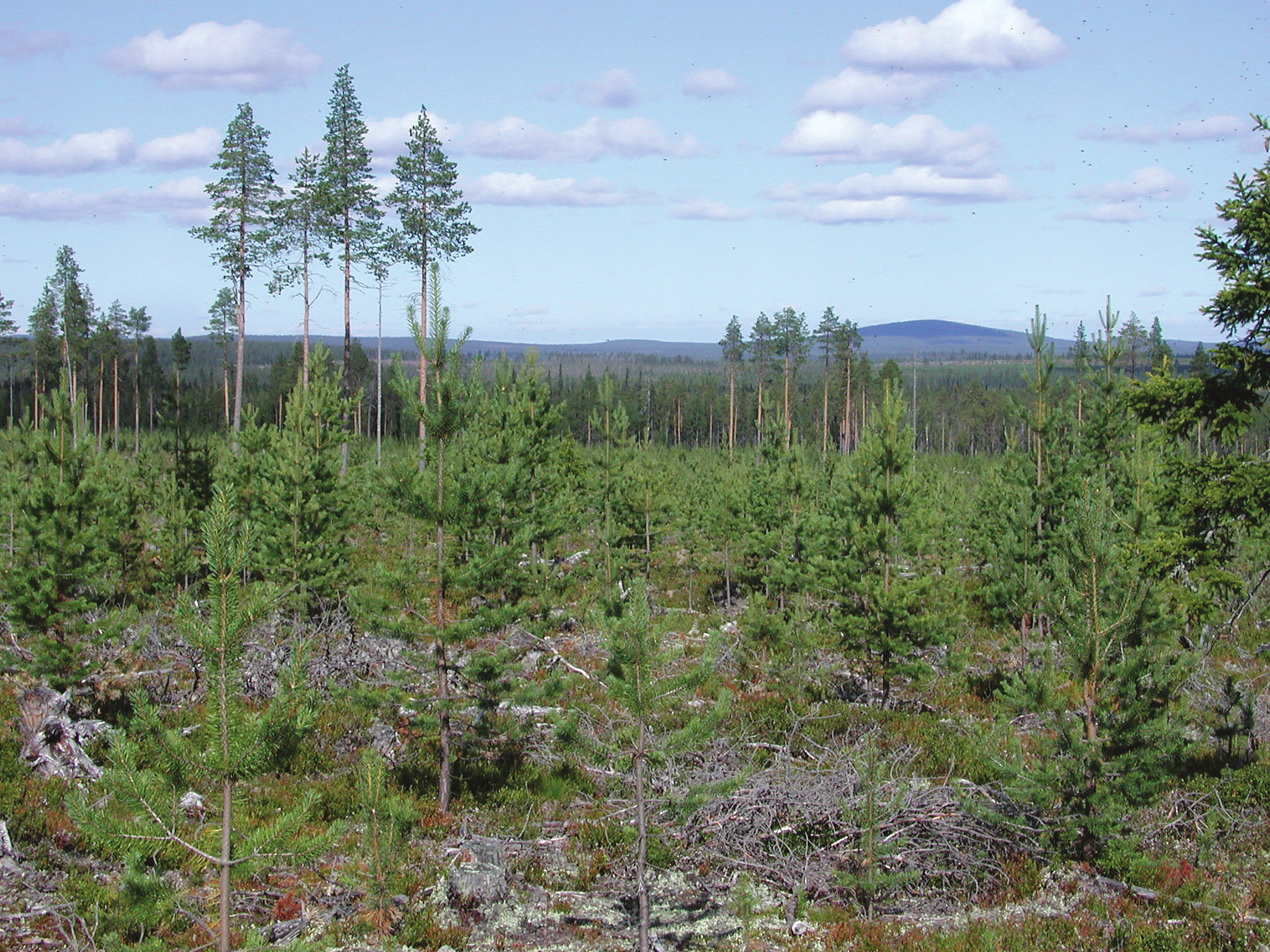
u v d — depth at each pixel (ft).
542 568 77.77
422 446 50.70
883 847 32.30
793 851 34.19
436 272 40.70
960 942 28.55
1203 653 50.16
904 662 55.06
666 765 37.96
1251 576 65.67
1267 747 42.37
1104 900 31.65
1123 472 68.44
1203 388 40.52
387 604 40.32
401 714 43.21
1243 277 38.58
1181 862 34.30
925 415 388.78
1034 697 34.09
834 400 317.83
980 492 105.50
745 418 380.99
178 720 45.96
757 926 30.40
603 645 28.37
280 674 21.58
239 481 81.87
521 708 50.19
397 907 30.32
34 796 36.04
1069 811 34.09
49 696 41.06
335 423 73.31
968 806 34.53
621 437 92.07
